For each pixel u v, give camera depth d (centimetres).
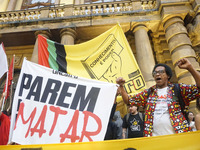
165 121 177
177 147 154
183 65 174
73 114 247
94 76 432
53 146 179
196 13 760
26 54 1031
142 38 805
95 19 877
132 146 166
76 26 869
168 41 783
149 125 183
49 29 873
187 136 155
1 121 329
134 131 340
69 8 941
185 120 172
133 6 889
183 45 725
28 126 238
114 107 267
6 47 1053
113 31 479
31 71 280
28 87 269
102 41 477
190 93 181
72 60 459
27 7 1244
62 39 847
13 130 232
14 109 249
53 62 458
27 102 258
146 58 745
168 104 183
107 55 453
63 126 238
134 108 360
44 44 474
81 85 270
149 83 677
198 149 148
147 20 831
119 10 907
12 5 1239
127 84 403
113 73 425
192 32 788
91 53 468
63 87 268
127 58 433
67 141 226
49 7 961
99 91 263
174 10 784
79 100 258
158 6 840
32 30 884
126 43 450
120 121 423
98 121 240
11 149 180
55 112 249
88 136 230
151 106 191
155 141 163
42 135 231
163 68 206
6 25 923
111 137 269
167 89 196
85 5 945
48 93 264
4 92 391
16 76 1005
